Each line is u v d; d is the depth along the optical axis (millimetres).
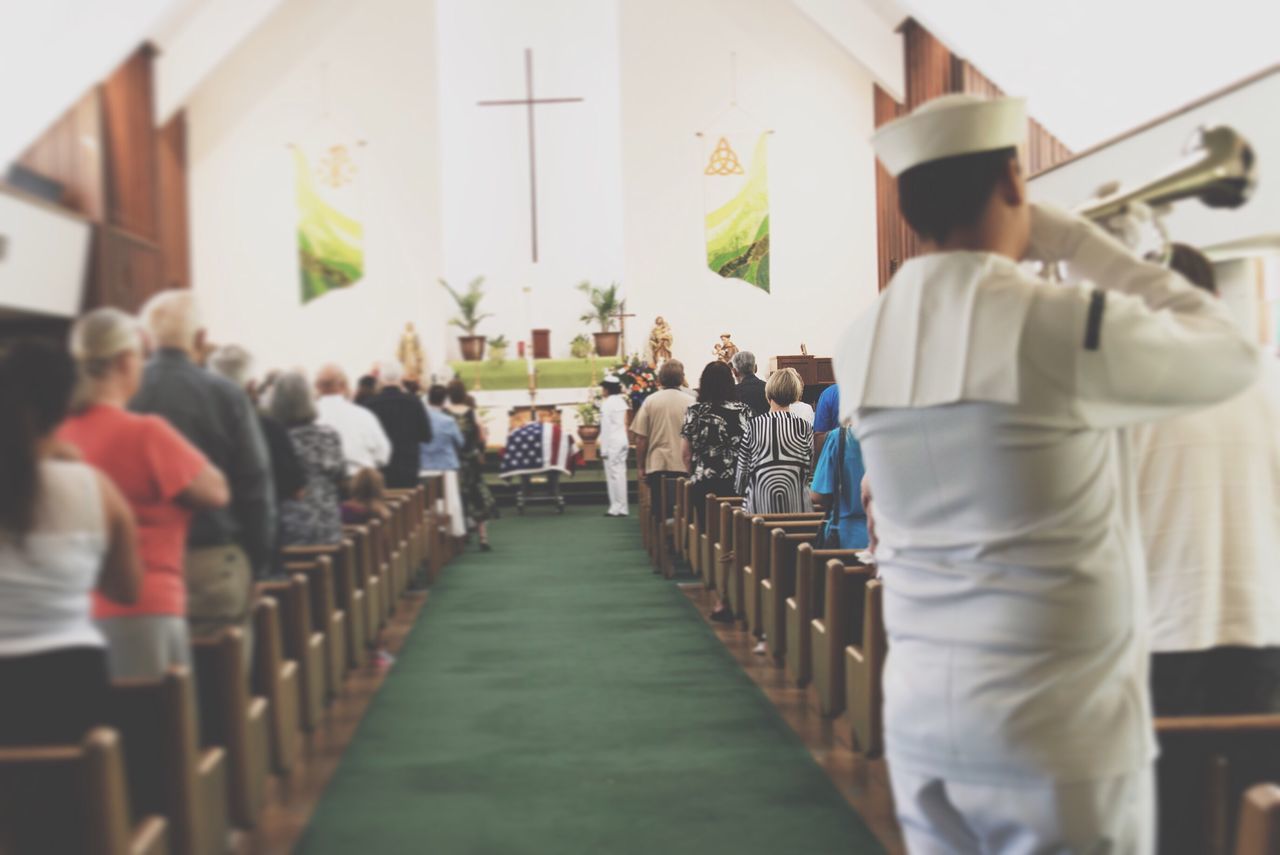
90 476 2518
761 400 8352
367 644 6098
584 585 8609
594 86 19609
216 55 16875
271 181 18578
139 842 2311
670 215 18703
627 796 4016
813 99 18703
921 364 1651
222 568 3617
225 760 3084
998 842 1619
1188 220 8242
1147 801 1607
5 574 2371
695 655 6250
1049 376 1539
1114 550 1598
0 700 2377
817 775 4211
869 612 3842
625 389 15906
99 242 14883
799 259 18719
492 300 19516
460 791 4086
